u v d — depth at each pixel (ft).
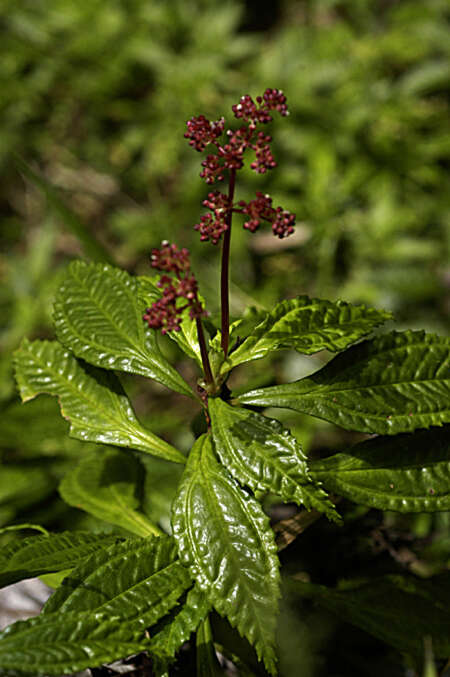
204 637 1.32
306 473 1.26
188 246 2.71
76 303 1.39
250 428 1.28
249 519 1.27
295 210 2.68
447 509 1.30
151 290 1.38
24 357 1.41
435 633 1.36
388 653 1.47
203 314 1.27
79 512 1.64
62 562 1.29
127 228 2.85
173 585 1.27
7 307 2.48
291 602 1.47
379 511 1.54
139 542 1.29
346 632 1.47
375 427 1.30
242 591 1.25
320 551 1.51
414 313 2.44
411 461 1.32
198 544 1.27
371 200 2.73
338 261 2.65
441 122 2.89
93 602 1.25
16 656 1.19
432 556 1.59
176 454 1.36
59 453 1.73
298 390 1.32
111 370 1.39
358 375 1.32
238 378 2.21
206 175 1.28
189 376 2.30
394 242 2.60
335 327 1.33
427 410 1.31
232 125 2.95
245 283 2.57
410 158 2.77
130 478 1.48
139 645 1.22
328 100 2.90
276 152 2.81
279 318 1.33
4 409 1.74
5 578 1.26
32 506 1.66
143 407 2.28
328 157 2.69
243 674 1.38
